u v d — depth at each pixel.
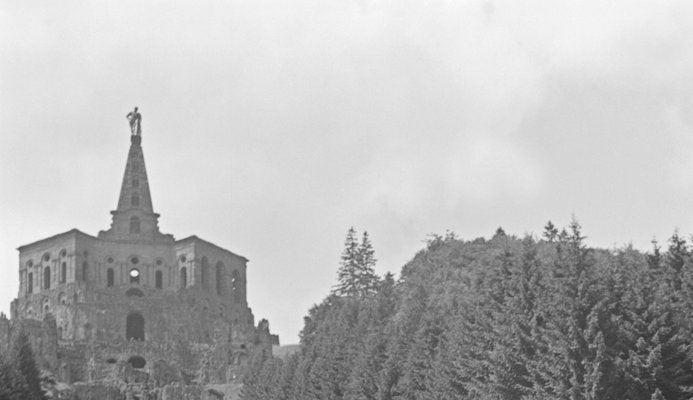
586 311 77.81
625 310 80.12
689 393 75.12
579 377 76.50
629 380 74.62
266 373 181.00
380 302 157.62
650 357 74.44
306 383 144.00
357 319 167.75
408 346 117.12
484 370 91.94
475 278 127.69
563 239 86.69
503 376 86.56
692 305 79.81
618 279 82.88
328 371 133.88
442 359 101.12
